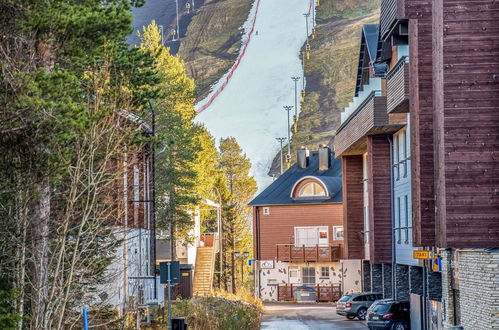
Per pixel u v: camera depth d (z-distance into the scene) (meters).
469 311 28.34
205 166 85.69
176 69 67.44
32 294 20.67
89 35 20.34
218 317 40.91
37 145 19.30
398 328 43.12
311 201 76.62
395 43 37.75
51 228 22.14
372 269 57.38
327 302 73.25
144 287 35.34
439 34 28.89
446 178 28.28
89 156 20.22
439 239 28.94
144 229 41.66
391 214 49.19
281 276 76.44
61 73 18.47
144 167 41.59
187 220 58.31
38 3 19.27
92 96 21.80
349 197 59.75
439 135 28.89
